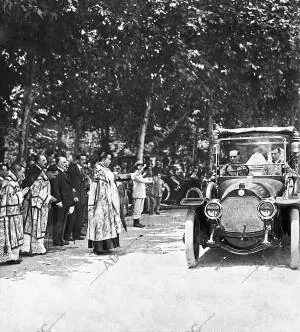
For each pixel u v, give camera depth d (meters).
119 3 14.84
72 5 12.75
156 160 21.02
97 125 22.34
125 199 17.14
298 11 20.28
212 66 19.83
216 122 25.84
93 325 5.50
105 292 6.84
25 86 15.91
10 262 8.82
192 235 8.36
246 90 22.47
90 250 10.23
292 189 9.75
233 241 8.50
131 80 18.83
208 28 19.30
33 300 6.48
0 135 16.89
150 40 16.39
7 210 8.73
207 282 7.33
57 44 14.52
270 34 20.12
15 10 12.10
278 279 7.44
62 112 20.52
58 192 10.55
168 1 15.94
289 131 10.05
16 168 9.12
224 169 9.95
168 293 6.75
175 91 20.89
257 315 5.76
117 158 22.09
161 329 5.34
